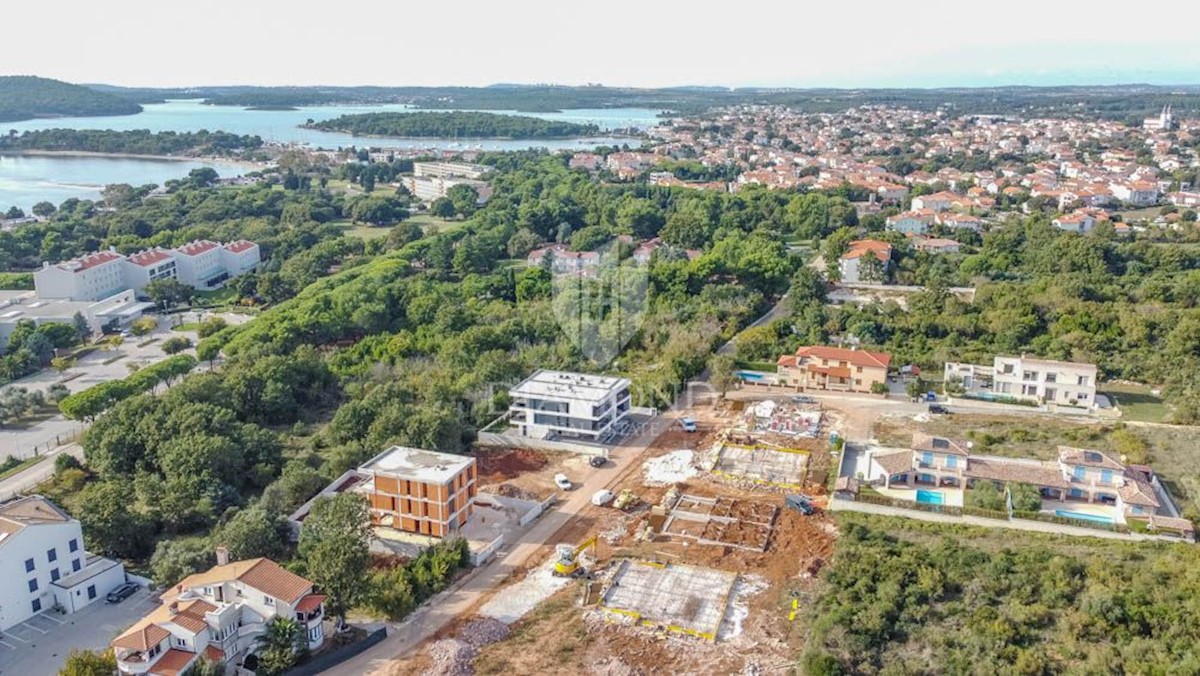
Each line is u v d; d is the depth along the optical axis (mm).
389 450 115875
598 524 111312
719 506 114750
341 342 184250
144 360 183875
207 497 109938
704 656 84375
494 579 98938
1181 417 138500
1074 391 147875
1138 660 77375
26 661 83500
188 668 76750
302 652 82500
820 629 84688
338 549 89312
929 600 89750
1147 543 101500
